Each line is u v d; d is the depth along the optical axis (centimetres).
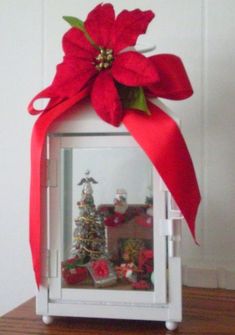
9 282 57
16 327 37
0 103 57
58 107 36
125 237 38
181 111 51
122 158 38
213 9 50
